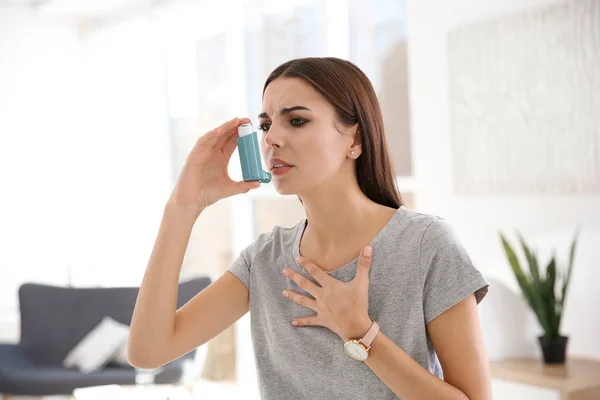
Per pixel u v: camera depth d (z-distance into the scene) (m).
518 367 3.47
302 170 1.33
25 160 6.92
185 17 6.20
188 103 6.25
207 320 1.50
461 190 4.28
